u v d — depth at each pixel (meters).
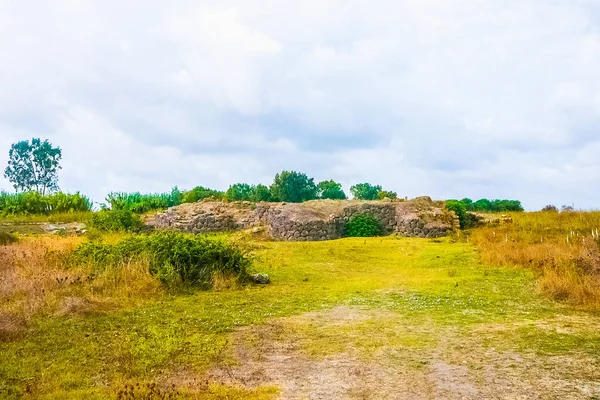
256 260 14.91
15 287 9.59
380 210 24.94
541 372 5.59
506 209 34.19
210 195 34.78
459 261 14.52
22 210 30.77
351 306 9.20
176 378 5.53
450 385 5.25
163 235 12.93
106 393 4.98
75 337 7.01
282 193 34.91
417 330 7.44
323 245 18.19
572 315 8.33
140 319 8.12
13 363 5.93
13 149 52.81
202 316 8.38
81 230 22.98
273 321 8.08
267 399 4.91
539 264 12.42
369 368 5.80
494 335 7.09
